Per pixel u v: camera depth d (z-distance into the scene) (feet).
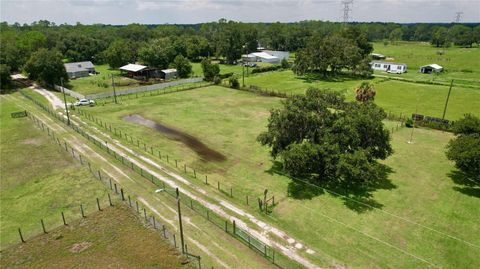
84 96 247.91
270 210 104.63
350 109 120.16
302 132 121.70
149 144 158.81
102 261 82.02
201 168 134.82
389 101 237.25
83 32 618.44
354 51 332.60
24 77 334.85
